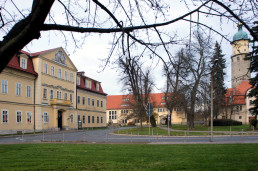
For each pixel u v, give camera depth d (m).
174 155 10.61
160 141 19.20
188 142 17.61
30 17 3.21
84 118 56.97
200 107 43.06
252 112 40.25
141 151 12.05
